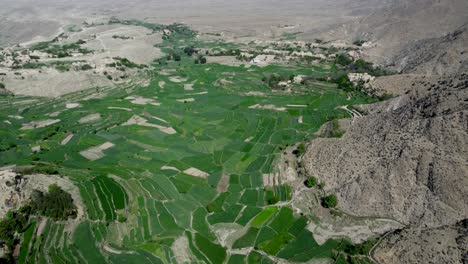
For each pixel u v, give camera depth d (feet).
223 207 311.47
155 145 419.74
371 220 285.84
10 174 327.88
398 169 296.71
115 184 342.44
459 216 261.65
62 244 278.87
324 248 266.36
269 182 341.41
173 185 342.44
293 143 408.05
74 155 402.11
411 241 255.50
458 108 320.09
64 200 308.60
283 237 278.26
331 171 333.42
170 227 291.38
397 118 354.13
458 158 283.59
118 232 288.30
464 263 228.02
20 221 291.79
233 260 260.83
